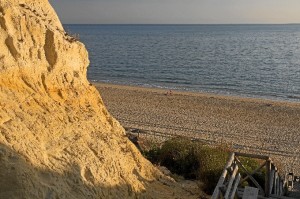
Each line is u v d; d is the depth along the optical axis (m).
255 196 11.54
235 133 32.75
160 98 47.72
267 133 33.22
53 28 11.43
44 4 12.48
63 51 11.40
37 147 9.01
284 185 14.66
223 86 62.41
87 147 10.55
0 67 9.33
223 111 41.09
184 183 14.95
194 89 59.31
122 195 10.55
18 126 8.90
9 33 9.71
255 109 42.53
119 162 11.31
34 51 10.43
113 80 67.44
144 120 36.56
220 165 14.93
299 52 121.31
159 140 27.56
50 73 10.93
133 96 48.81
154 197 11.74
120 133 12.95
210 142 28.11
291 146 29.75
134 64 90.56
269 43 161.88
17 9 10.36
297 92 58.19
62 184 8.84
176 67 85.44
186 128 33.78
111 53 118.12
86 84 12.72
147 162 13.18
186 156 16.66
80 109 11.77
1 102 9.00
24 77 10.09
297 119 38.56
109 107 42.16
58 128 10.16
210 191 14.19
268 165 12.48
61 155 9.56
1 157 7.80
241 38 199.62
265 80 68.44
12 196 7.55
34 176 8.20
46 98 10.59
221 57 106.81
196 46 146.50
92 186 9.59
